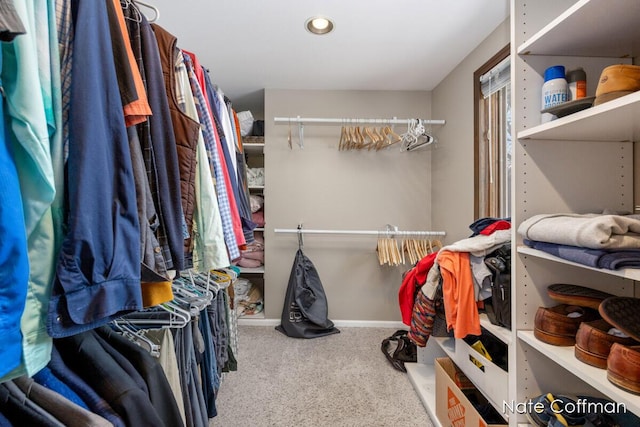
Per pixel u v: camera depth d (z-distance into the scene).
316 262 2.67
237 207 1.32
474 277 1.27
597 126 0.82
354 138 2.38
